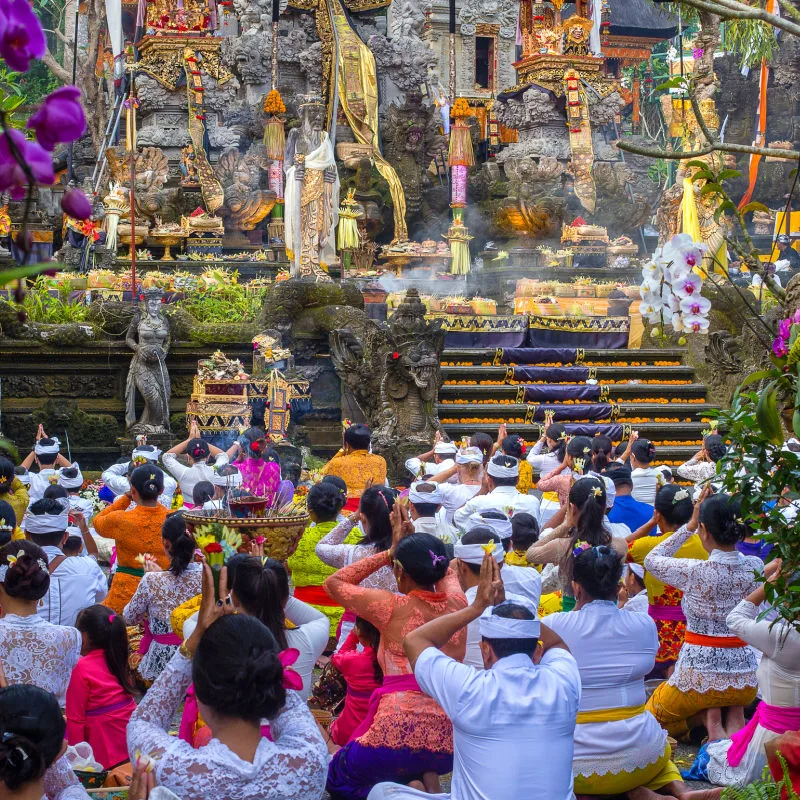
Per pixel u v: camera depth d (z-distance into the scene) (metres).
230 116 26.11
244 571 5.10
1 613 5.99
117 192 23.09
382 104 27.64
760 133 29.31
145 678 6.82
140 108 25.42
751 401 4.69
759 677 5.94
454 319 19.20
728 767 6.17
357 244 23.88
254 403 16.22
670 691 6.85
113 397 17.30
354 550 6.70
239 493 6.61
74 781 3.99
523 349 18.95
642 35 39.16
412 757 5.23
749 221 29.92
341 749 5.52
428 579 5.32
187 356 17.36
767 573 6.57
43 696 3.57
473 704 4.37
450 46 26.80
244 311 18.73
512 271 24.14
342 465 9.95
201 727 4.77
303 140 22.19
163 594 6.76
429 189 27.31
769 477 4.70
